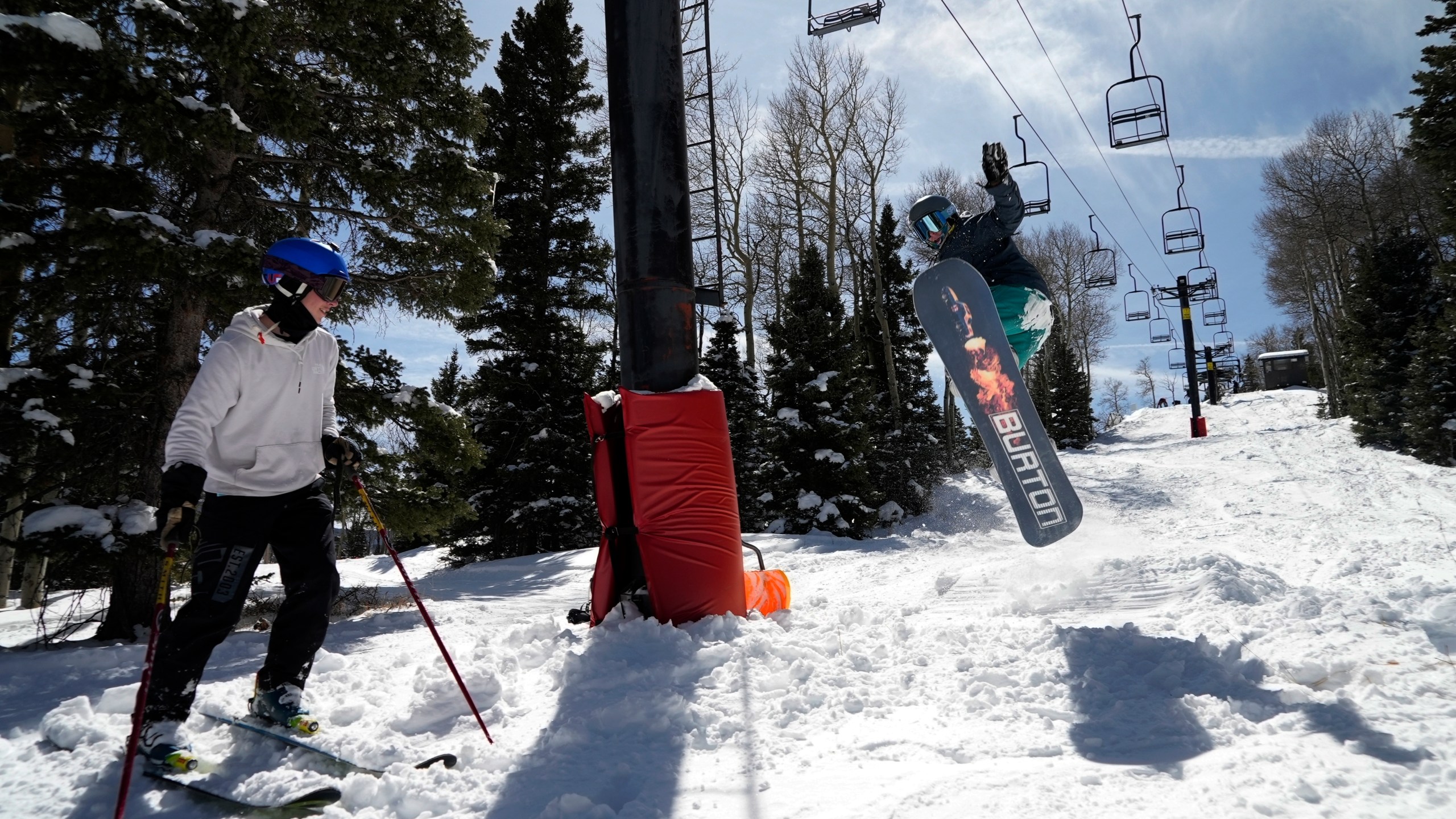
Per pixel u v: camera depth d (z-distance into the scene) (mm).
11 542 5426
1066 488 4406
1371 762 1871
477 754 2287
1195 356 35781
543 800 1964
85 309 6477
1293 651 2885
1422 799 1686
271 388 2527
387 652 3961
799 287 17734
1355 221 33719
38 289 5816
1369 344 24469
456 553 16672
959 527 18344
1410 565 5684
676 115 3996
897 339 27641
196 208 6637
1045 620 3697
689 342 4004
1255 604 3982
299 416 2615
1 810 2037
